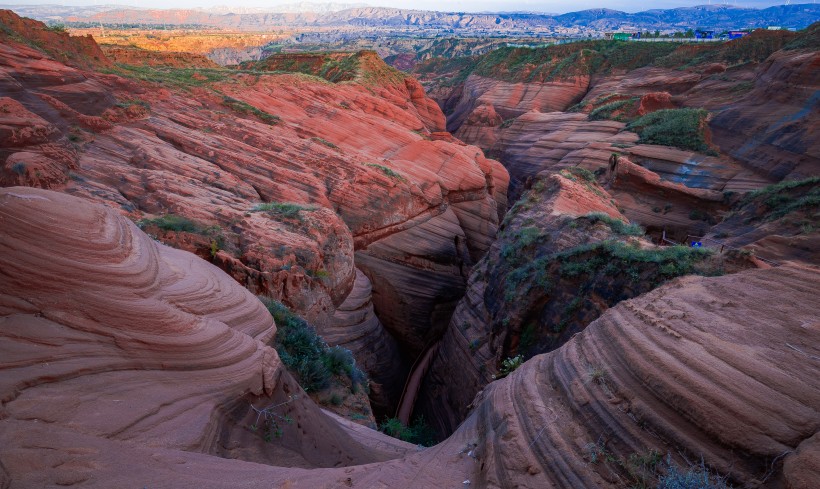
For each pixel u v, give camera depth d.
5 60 22.31
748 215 30.88
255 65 79.44
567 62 90.38
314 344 13.10
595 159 49.31
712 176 41.38
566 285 17.50
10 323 5.02
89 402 4.84
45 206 6.22
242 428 6.49
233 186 24.83
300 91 43.12
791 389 4.79
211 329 7.27
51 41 31.05
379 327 27.11
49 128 19.34
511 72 97.00
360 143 39.41
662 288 8.23
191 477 4.50
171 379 6.05
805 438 4.19
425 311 32.59
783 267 8.02
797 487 3.64
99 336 5.66
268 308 12.91
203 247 17.50
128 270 6.66
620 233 19.00
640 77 78.62
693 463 4.52
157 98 31.73
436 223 36.47
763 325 6.20
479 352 21.72
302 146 32.72
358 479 5.67
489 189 47.16
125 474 4.09
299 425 7.82
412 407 26.56
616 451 5.04
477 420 7.45
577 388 6.15
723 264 14.38
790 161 36.81
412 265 33.00
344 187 30.73
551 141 61.56
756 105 45.03
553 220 22.81
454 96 114.88
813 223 25.11
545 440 5.57
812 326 5.99
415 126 52.12
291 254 19.34
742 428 4.48
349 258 24.28
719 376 5.16
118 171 21.39
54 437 4.12
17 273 5.34
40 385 4.65
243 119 34.28
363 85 55.53
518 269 21.09
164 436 5.07
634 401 5.39
